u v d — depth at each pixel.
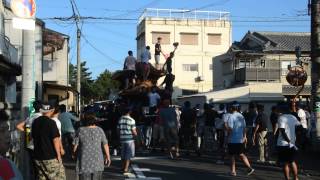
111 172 14.20
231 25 70.81
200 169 14.78
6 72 18.02
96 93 86.06
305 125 18.77
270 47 47.66
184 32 69.75
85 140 9.30
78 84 36.66
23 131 9.56
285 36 50.84
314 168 14.97
